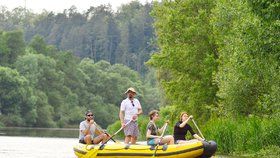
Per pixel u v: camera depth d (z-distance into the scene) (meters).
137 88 156.12
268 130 28.28
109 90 152.00
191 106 44.25
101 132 21.89
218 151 29.58
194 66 44.53
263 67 25.41
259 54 24.44
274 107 27.53
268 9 21.42
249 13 25.06
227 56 34.69
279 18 21.41
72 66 145.50
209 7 44.41
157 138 19.89
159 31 47.75
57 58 145.38
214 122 31.38
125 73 167.00
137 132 21.27
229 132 29.44
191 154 19.28
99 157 20.72
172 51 45.00
